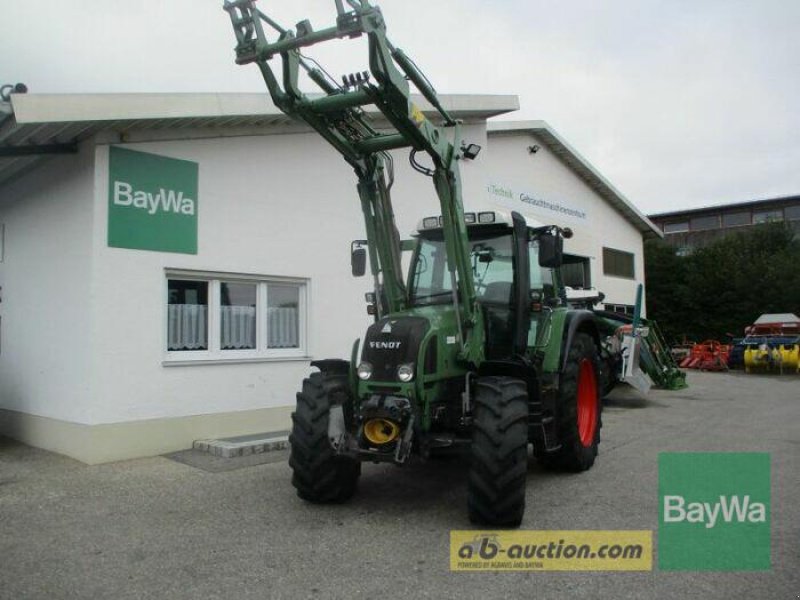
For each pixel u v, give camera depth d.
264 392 8.31
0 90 6.45
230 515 5.16
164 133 7.42
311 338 8.89
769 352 19.03
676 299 30.31
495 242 6.17
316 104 5.06
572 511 5.22
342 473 5.33
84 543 4.55
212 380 7.78
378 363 5.11
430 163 10.95
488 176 14.16
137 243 7.18
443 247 6.14
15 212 8.45
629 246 21.39
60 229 7.43
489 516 4.74
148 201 7.29
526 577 3.93
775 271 28.34
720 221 44.47
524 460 4.79
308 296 8.92
